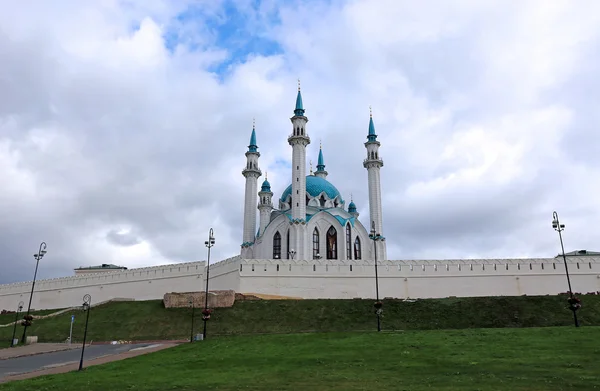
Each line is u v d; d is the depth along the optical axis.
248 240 121.12
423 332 48.19
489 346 38.53
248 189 125.06
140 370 35.34
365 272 89.56
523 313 70.19
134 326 72.31
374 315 72.12
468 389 24.36
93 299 109.25
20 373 37.69
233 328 68.94
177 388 27.34
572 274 87.38
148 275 105.81
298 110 114.88
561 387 24.30
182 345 49.50
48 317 82.19
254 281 89.25
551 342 38.84
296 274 89.62
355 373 30.14
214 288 98.56
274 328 68.25
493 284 88.00
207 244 65.88
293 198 107.88
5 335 71.00
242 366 35.00
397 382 26.78
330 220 114.44
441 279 88.81
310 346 42.97
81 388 28.59
